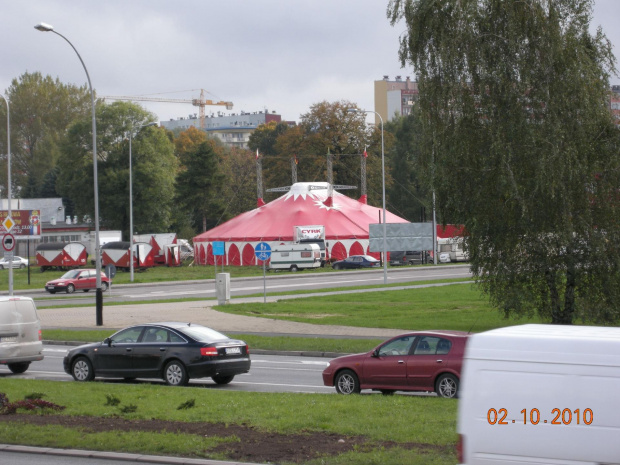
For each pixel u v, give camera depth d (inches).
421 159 2151.8
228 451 818.8
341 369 1348.4
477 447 518.6
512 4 1978.3
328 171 6904.5
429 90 2070.6
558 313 2121.1
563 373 498.9
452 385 1232.2
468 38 2003.0
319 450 814.5
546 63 1971.0
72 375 1574.8
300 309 3024.1
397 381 1284.4
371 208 6998.0
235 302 3378.4
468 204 2073.1
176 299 3671.3
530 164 1968.5
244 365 1498.5
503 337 522.0
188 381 1457.9
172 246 6820.9
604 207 2028.8
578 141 1971.0
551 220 2020.2
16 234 6604.3
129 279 5398.6
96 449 856.3
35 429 944.3
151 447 842.2
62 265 6525.6
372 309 2999.5
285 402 1123.9
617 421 480.7
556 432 496.7
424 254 6747.1
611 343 490.9
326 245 6407.5
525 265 2095.2
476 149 2050.9
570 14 2027.6
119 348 1514.5
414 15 2065.7
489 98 2015.3
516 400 510.3
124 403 1135.0
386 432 887.7
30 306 1702.8
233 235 6624.0
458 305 3085.6
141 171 7406.5
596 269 2042.3
